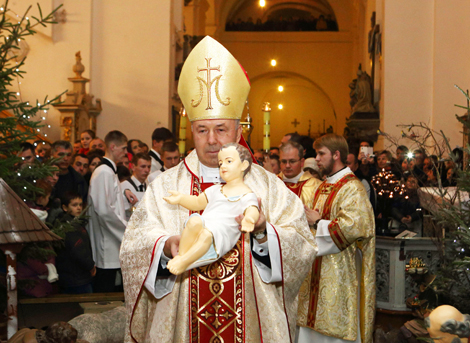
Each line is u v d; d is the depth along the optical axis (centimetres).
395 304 484
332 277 359
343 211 357
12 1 1170
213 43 255
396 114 1209
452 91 1162
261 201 243
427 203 347
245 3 2886
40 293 406
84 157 655
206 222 211
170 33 1241
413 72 1211
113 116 1224
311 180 408
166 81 1227
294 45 2662
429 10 1213
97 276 513
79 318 351
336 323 354
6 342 310
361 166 738
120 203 523
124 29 1234
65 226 415
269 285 240
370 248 364
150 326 246
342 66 2642
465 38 1164
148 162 586
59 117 1171
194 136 255
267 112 340
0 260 378
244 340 234
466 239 274
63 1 1204
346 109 2633
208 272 238
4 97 392
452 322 241
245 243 240
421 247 484
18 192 384
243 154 227
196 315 237
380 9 1414
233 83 252
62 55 1198
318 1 2842
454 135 1152
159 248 226
